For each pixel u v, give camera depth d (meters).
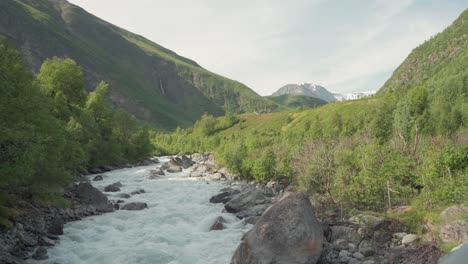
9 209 21.09
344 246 18.33
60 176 25.83
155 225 24.55
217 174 54.56
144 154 90.69
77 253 18.53
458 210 18.12
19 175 18.45
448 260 6.57
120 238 21.39
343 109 156.62
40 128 23.73
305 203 17.34
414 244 17.62
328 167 28.55
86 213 26.64
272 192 36.66
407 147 34.22
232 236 21.88
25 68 28.77
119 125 85.81
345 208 24.56
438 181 22.92
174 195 37.09
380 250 17.70
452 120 59.97
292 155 42.72
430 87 95.50
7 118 18.31
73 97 69.19
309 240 15.49
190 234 22.42
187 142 149.50
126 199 33.94
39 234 20.17
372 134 62.41
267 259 14.94
